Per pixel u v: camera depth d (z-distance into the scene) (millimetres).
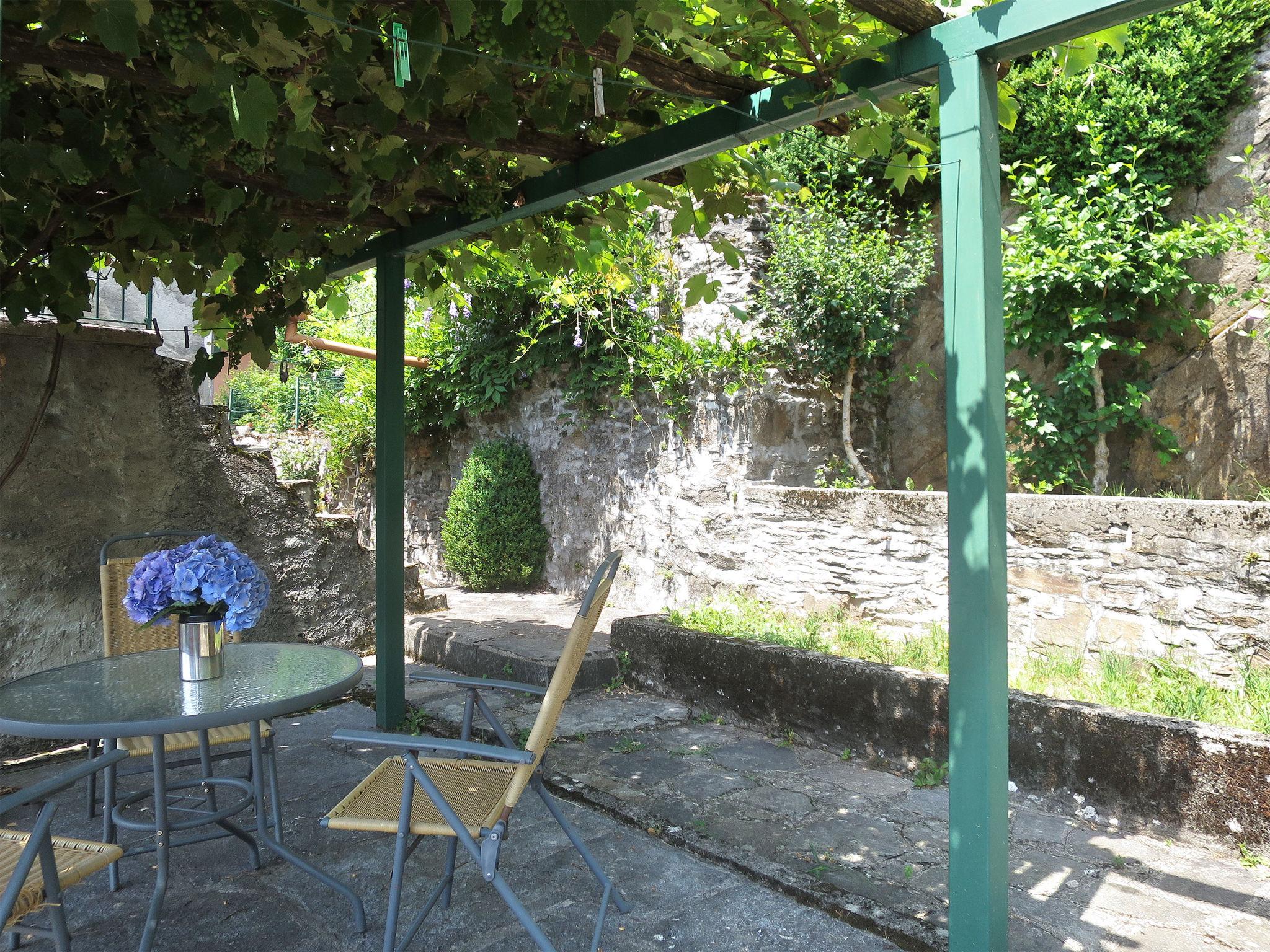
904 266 6605
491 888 2809
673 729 4430
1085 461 6117
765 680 4387
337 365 10531
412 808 2348
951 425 2197
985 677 2141
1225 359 5652
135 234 3100
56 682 2670
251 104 2168
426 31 2150
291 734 4473
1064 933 2477
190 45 2092
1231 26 5629
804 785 3635
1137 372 6016
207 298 3629
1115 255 5570
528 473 7863
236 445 5340
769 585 5930
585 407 7352
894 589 5152
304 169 2768
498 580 7801
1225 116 5773
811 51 2434
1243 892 2688
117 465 4695
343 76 2369
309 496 5738
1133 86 5867
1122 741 3180
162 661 2953
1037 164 6219
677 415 6656
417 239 4023
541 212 3764
